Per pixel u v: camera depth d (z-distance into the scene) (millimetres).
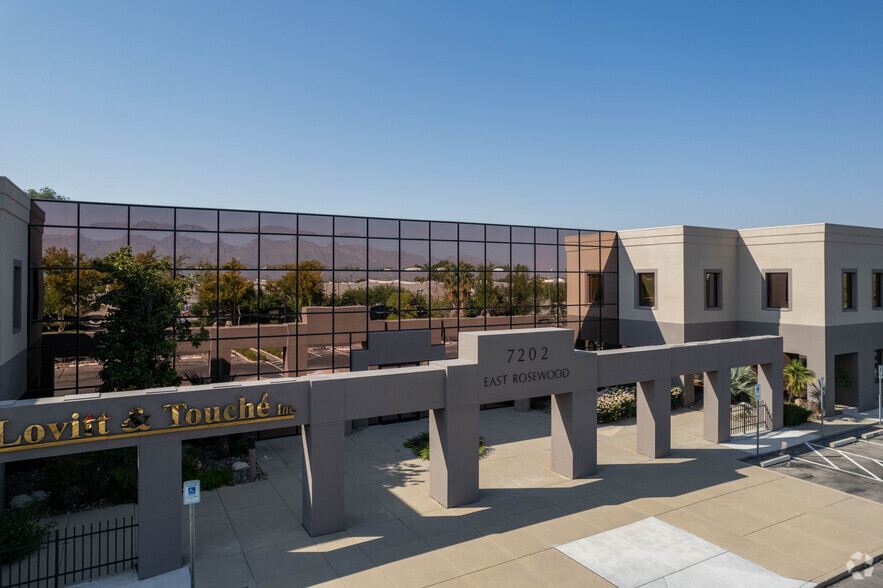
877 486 18500
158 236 21203
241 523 15492
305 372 24078
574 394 18969
